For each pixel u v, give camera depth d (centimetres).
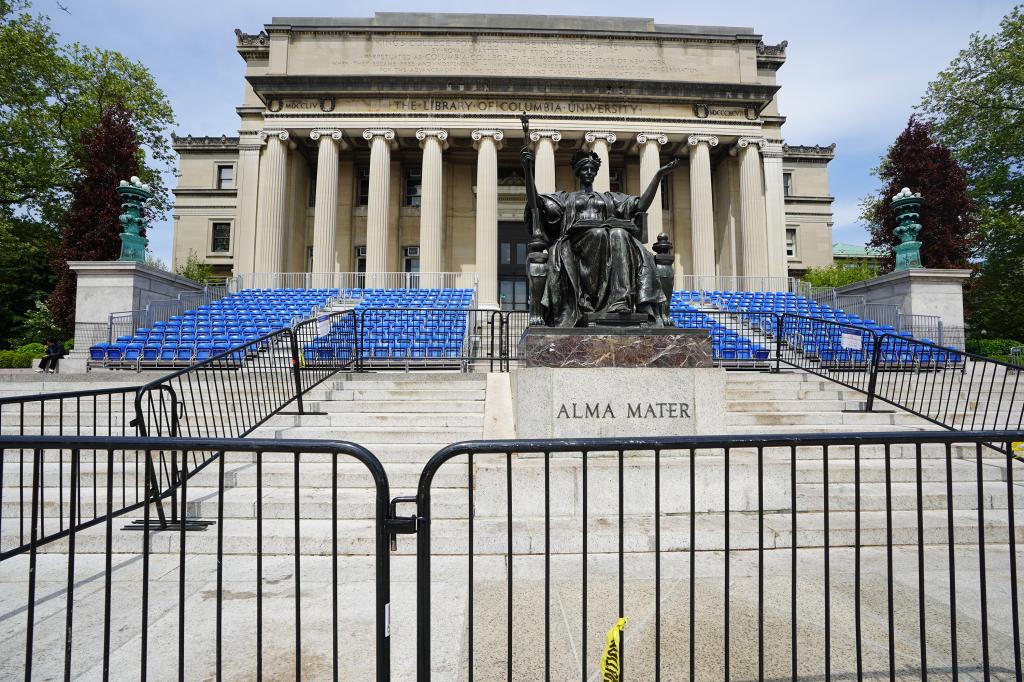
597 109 2980
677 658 306
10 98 2869
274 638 334
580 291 655
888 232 2989
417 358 1221
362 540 493
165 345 1511
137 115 3225
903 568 452
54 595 405
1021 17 2781
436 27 3020
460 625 351
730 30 3272
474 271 3309
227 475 642
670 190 3366
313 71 3008
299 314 1973
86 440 248
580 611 368
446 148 3061
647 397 571
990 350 2117
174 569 456
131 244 1861
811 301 2333
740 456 588
